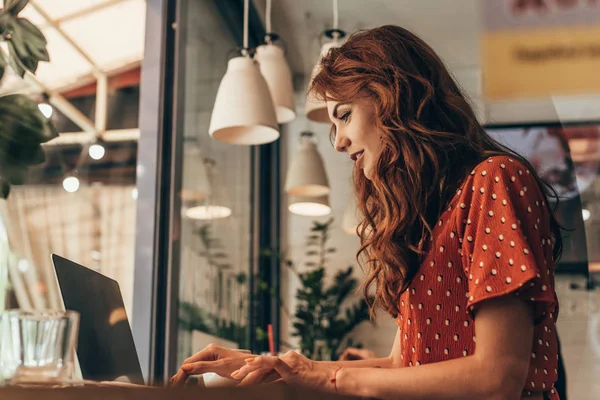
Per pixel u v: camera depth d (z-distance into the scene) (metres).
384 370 0.95
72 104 2.44
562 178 4.89
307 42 4.96
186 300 3.23
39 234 2.17
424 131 1.11
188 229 3.26
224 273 3.95
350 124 1.21
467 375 0.90
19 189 2.10
